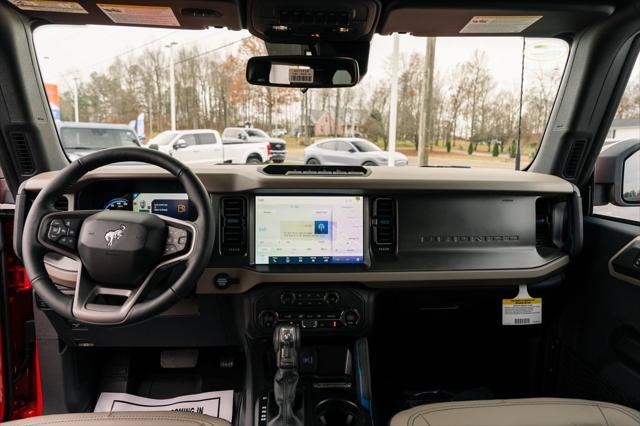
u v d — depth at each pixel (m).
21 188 1.53
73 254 1.14
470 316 1.78
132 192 1.58
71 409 1.75
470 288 1.64
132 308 1.10
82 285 1.13
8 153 1.86
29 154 1.88
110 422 1.14
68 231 1.14
